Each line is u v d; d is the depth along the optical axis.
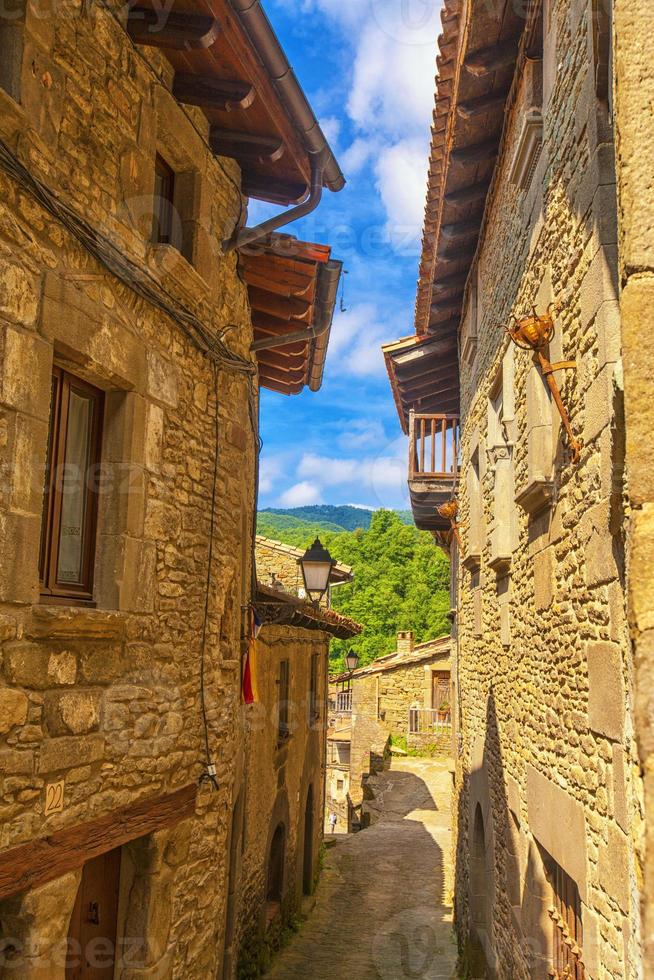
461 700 9.48
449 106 5.98
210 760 4.90
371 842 14.47
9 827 3.05
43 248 3.31
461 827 9.14
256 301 6.16
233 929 6.15
